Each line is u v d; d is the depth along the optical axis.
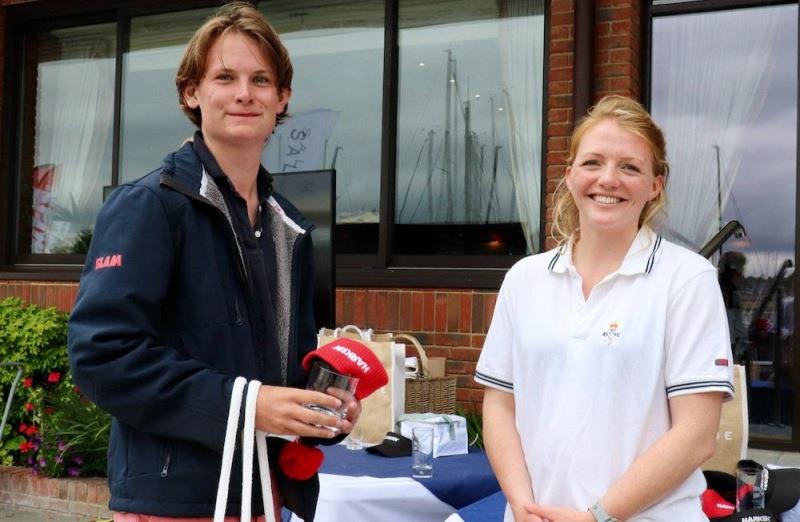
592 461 1.86
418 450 2.92
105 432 5.20
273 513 1.69
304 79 6.21
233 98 1.76
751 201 5.41
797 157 5.18
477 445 4.59
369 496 2.69
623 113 1.99
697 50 5.50
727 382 1.83
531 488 1.97
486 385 2.13
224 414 1.58
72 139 7.08
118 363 1.57
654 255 1.93
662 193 2.04
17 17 7.19
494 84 5.73
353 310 5.66
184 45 6.66
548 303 2.00
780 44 5.38
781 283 5.33
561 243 2.11
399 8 5.98
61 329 5.86
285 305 1.87
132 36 6.81
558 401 1.92
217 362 1.69
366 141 6.02
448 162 5.81
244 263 1.74
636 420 1.85
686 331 1.86
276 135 6.25
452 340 5.41
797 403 5.07
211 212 1.71
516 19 5.69
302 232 1.93
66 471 5.22
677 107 5.54
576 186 2.00
